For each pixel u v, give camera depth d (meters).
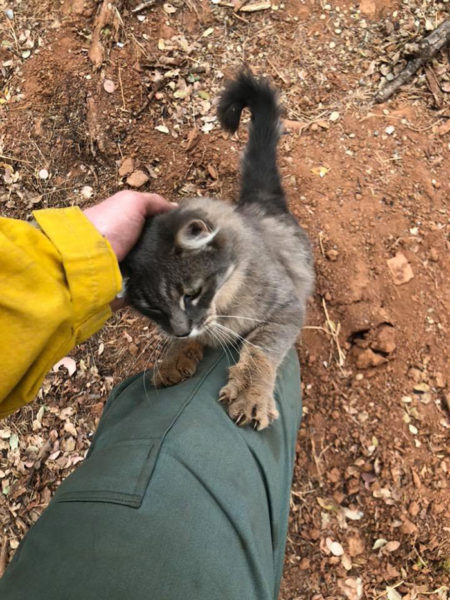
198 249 0.52
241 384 0.51
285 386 0.57
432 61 0.83
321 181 0.79
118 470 0.35
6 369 0.30
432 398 0.70
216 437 0.41
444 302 0.73
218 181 0.82
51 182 0.82
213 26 0.87
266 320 0.58
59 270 0.33
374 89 0.83
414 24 0.84
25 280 0.30
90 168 0.82
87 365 0.77
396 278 0.74
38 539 0.30
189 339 0.58
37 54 0.83
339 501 0.67
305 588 0.64
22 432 0.75
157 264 0.51
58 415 0.75
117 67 0.83
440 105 0.81
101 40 0.83
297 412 0.58
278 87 0.84
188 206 0.58
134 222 0.50
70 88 0.82
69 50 0.83
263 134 0.70
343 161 0.79
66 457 0.73
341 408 0.71
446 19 0.84
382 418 0.70
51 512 0.32
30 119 0.82
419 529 0.65
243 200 0.70
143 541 0.30
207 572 0.30
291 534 0.67
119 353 0.77
